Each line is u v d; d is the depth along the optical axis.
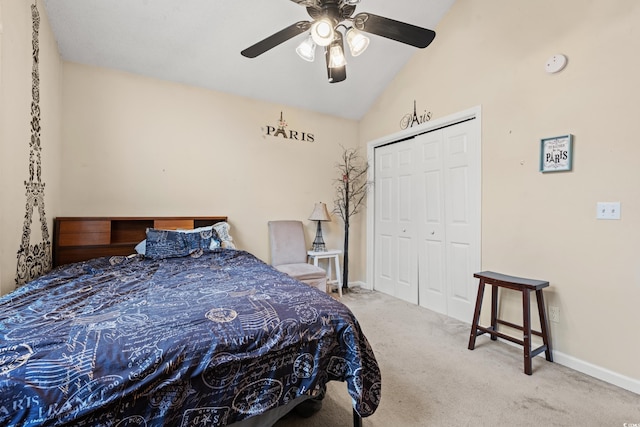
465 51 2.77
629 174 1.80
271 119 3.59
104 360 0.85
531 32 2.27
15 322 1.07
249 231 3.45
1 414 0.71
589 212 1.97
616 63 1.84
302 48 1.91
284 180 3.68
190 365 0.93
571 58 2.05
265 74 3.18
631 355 1.78
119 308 1.24
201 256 2.54
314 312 1.25
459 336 2.52
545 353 2.12
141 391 0.85
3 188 1.51
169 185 3.01
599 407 1.60
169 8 2.38
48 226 2.29
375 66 3.40
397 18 2.86
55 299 1.36
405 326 2.73
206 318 1.12
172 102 3.03
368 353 1.33
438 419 1.49
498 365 2.04
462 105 2.79
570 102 2.05
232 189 3.35
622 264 1.83
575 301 2.03
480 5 2.64
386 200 3.85
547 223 2.18
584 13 1.98
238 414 1.01
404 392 1.71
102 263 2.21
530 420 1.49
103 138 2.72
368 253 4.09
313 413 1.53
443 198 3.07
